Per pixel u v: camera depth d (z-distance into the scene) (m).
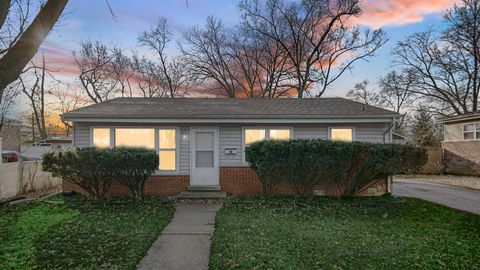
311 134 12.59
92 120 11.86
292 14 30.94
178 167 12.42
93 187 11.04
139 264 5.43
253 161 11.11
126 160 10.55
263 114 12.10
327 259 5.68
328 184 12.13
